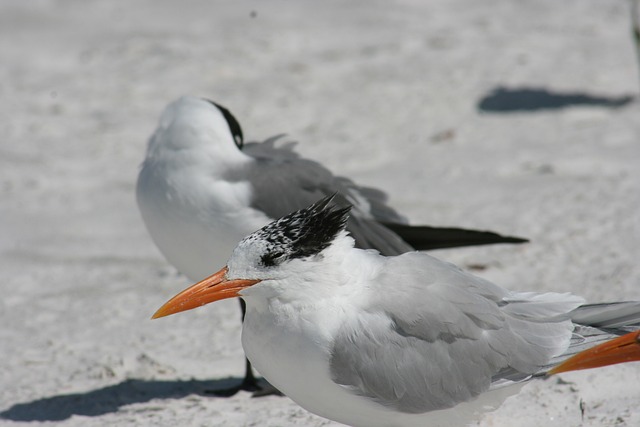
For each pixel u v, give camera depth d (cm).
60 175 1672
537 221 1388
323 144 1780
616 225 1348
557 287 1155
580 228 1346
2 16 2545
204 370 1019
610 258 1234
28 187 1617
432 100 2009
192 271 1006
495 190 1524
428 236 1029
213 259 979
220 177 964
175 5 2688
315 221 728
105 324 1141
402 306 741
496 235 1020
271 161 997
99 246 1404
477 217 1420
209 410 919
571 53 2309
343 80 2148
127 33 2462
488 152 1700
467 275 772
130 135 1861
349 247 745
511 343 747
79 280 1284
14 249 1387
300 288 727
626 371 935
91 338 1101
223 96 2052
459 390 745
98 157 1755
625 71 2162
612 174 1553
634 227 1335
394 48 2348
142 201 990
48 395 960
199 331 1112
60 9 2622
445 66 2220
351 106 1984
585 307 765
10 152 1769
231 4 2709
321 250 728
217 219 960
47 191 1603
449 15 2636
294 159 1019
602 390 912
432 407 747
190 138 964
